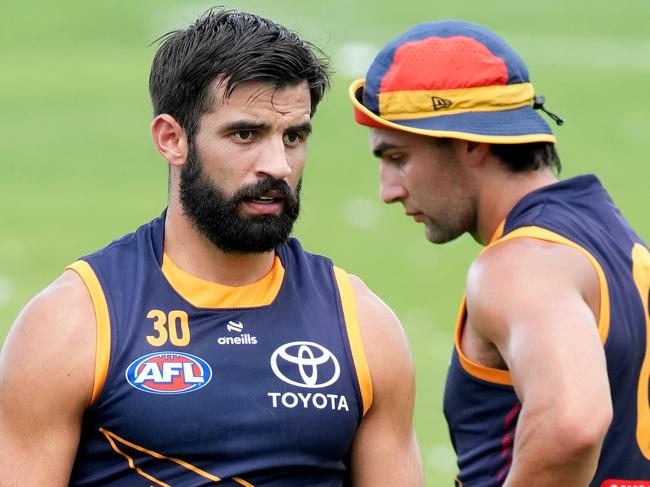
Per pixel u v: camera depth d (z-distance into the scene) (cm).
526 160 1459
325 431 1278
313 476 1285
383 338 1322
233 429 1255
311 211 6191
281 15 11494
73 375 1241
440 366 3834
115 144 7794
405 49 1485
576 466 1232
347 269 5262
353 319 1319
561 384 1234
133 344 1259
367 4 12038
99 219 6225
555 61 10044
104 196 6706
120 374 1248
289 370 1280
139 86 9150
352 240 5703
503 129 1453
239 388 1264
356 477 1334
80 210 6394
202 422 1250
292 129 1273
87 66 9769
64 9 11469
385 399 1320
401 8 11956
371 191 6612
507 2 12406
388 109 1483
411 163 1489
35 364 1245
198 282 1294
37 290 4878
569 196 1423
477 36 1486
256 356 1278
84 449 1264
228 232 1265
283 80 1258
